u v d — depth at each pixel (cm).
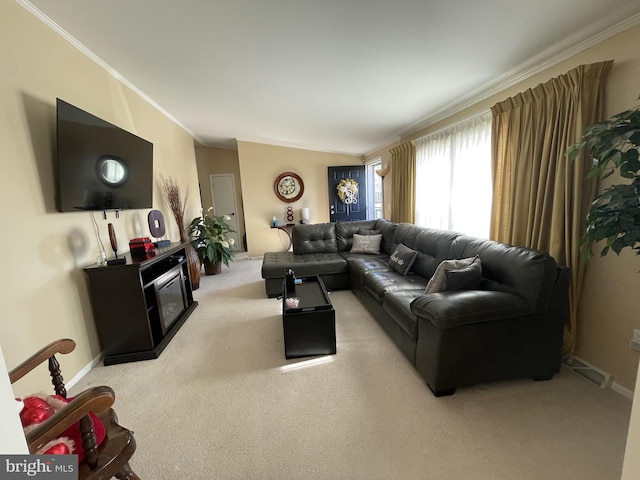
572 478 112
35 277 169
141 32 199
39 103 180
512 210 222
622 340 160
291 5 160
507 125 223
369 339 230
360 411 152
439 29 171
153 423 149
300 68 236
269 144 555
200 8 170
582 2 140
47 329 175
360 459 124
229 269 497
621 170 110
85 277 210
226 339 241
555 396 157
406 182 400
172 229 405
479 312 150
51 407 100
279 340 236
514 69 213
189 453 131
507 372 162
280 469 121
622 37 152
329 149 575
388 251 371
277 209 576
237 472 120
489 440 131
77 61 217
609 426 136
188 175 489
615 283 162
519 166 210
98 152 211
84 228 212
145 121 326
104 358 211
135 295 209
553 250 184
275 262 353
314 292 252
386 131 415
